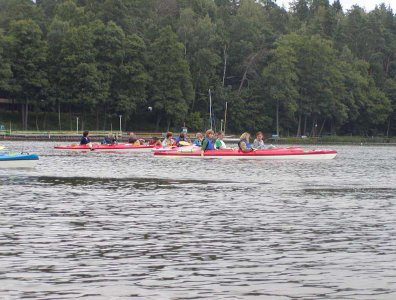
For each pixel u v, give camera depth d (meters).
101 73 134.38
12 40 131.38
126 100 136.00
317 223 20.69
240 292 12.86
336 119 168.75
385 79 186.00
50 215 21.89
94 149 78.44
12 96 136.25
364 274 14.20
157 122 145.12
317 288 13.15
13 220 20.73
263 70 157.25
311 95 163.00
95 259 15.35
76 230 19.00
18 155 45.16
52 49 137.00
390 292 12.90
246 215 22.34
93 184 33.59
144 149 78.06
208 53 151.00
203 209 23.81
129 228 19.45
